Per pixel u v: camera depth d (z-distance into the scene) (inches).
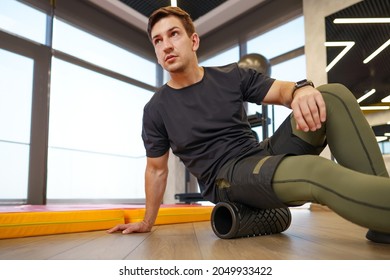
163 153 51.0
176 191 205.0
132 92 205.8
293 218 90.0
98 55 189.2
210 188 48.1
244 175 40.1
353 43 136.9
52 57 160.9
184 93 47.6
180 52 45.0
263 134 137.8
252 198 41.6
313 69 149.4
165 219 70.6
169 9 46.6
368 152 33.6
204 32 212.8
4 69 143.0
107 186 188.7
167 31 45.4
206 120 45.7
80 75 178.1
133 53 210.8
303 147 41.3
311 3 154.3
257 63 139.9
